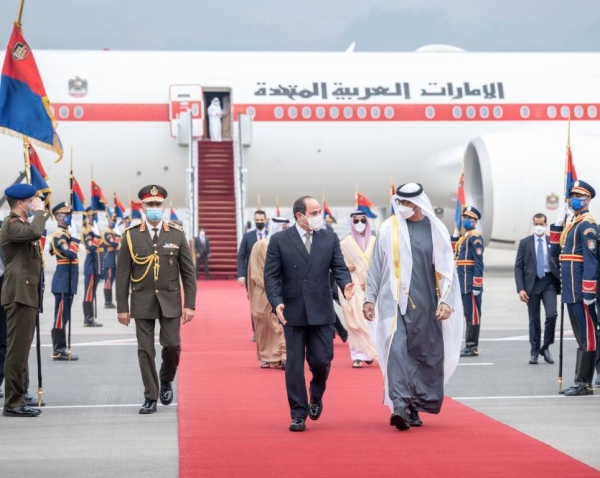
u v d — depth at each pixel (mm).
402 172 32312
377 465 6586
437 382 8180
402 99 31844
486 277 32781
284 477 6246
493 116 32156
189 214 30984
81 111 30812
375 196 33031
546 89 32562
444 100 32000
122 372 11852
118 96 30984
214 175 34188
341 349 14039
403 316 8180
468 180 31922
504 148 30188
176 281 9078
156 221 9039
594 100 32688
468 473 6324
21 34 9789
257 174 31938
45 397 9914
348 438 7586
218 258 32281
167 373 9219
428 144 32000
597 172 30031
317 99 31562
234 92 31375
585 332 9922
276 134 31391
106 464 6727
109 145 30984
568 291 9984
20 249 8820
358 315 11930
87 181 31312
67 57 31328
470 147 31453
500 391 10227
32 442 7523
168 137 31234
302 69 31938
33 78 9836
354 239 12133
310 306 8078
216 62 31750
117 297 9055
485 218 30109
